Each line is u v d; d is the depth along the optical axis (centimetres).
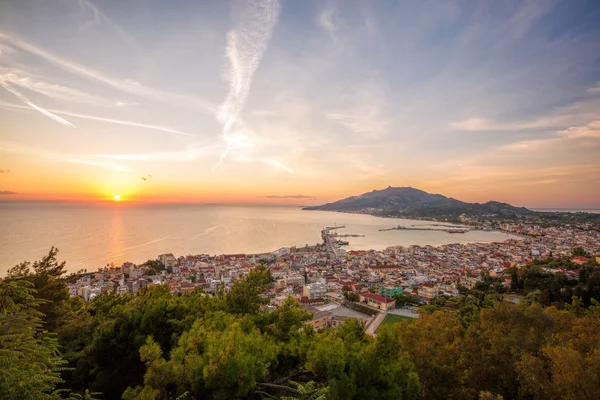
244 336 1432
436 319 2703
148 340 1443
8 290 1237
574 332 2088
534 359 1734
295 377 1555
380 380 1252
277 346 1534
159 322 1816
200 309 2052
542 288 7156
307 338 1638
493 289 8375
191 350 1389
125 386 1725
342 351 1280
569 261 10656
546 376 1694
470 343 2114
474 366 1977
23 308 1509
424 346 2155
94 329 2028
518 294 7625
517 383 1853
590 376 1470
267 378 1512
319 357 1276
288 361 1570
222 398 1249
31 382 919
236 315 2025
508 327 2158
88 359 1772
